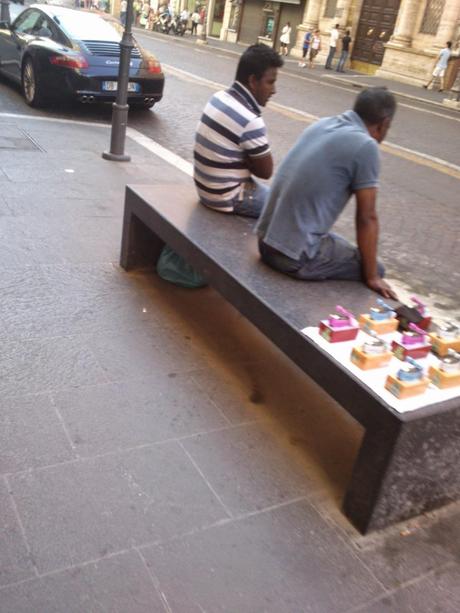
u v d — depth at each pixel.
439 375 2.54
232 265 3.42
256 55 3.90
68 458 2.69
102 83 9.54
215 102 4.04
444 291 5.48
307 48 28.08
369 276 3.42
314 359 2.73
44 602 2.06
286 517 2.58
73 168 6.79
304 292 3.24
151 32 35.59
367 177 3.17
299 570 2.35
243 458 2.87
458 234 7.14
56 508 2.43
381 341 2.62
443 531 2.63
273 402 3.33
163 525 2.44
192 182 7.08
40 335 3.55
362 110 3.29
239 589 2.23
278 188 3.37
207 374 3.46
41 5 10.74
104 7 40.22
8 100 10.04
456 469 2.64
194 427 3.02
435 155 11.50
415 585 2.37
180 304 4.18
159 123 10.34
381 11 25.75
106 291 4.18
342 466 2.94
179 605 2.13
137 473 2.67
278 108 13.75
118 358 3.46
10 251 4.52
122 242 4.50
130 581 2.19
